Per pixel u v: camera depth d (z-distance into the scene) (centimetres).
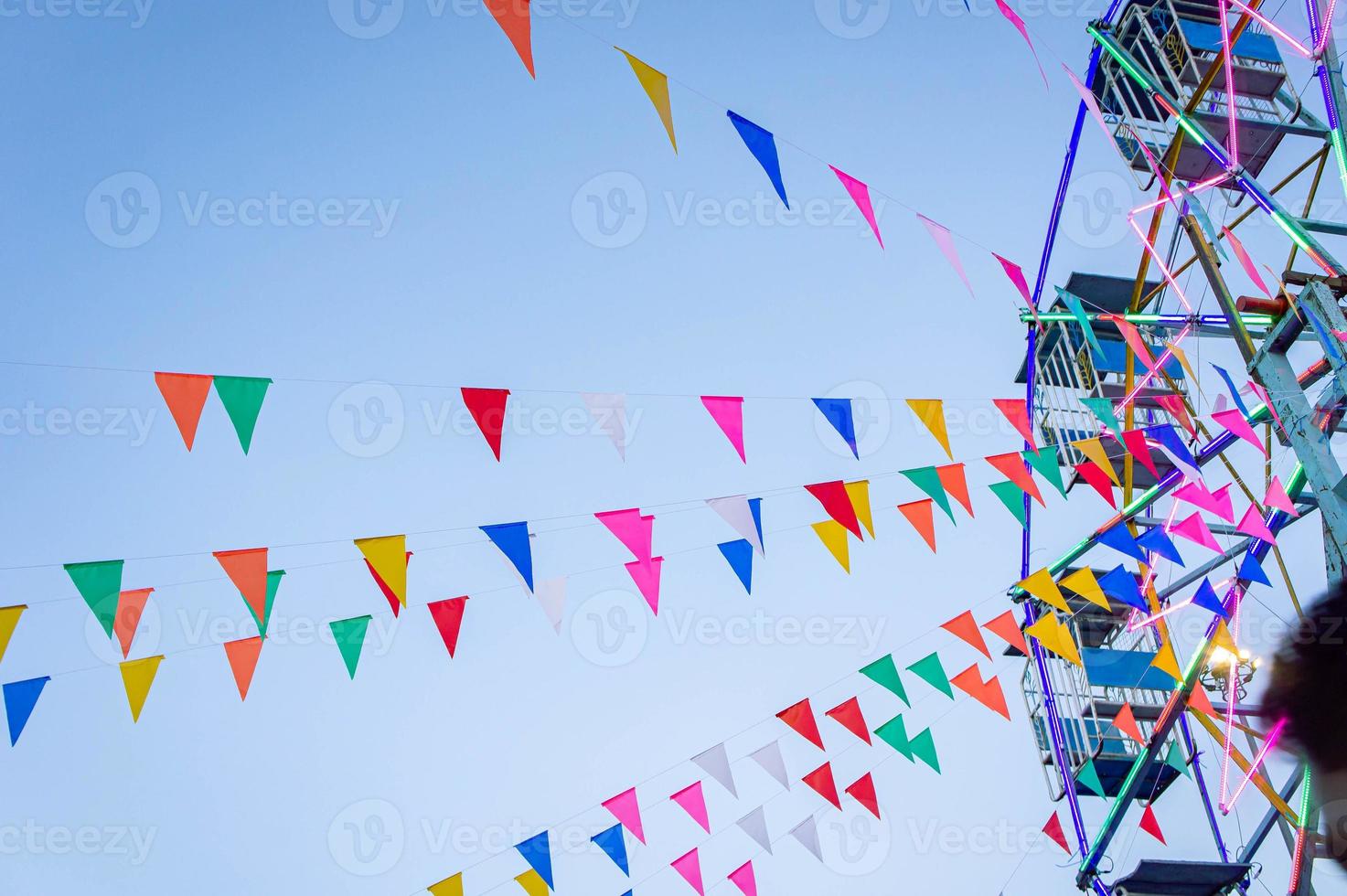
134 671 618
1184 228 859
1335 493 690
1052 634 797
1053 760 1148
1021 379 1209
